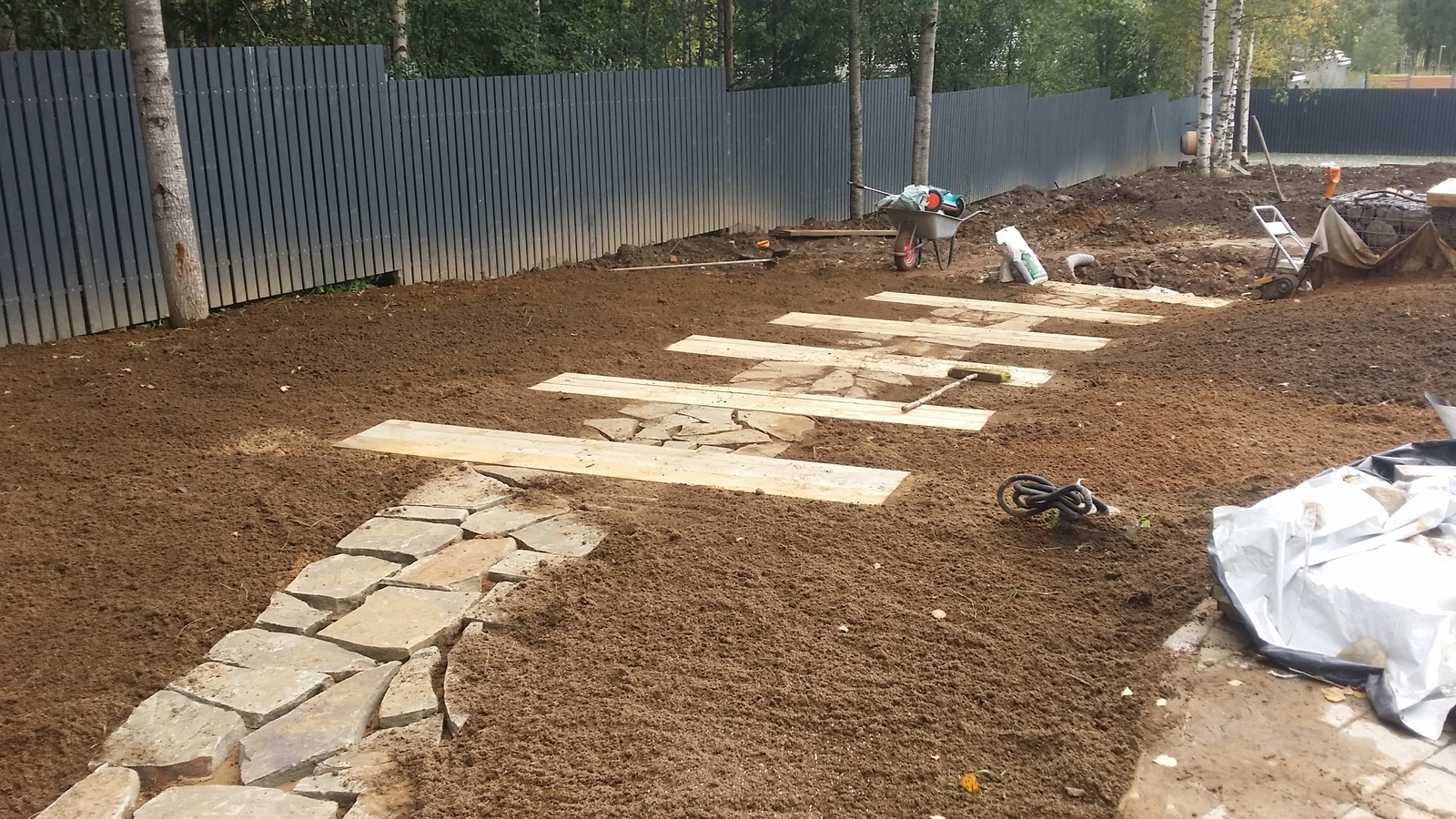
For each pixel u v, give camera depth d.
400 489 5.55
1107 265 13.16
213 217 9.55
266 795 3.17
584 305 10.58
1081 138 24.91
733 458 6.04
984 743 3.33
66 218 8.57
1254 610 3.79
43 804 3.19
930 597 4.27
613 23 17.12
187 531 5.02
